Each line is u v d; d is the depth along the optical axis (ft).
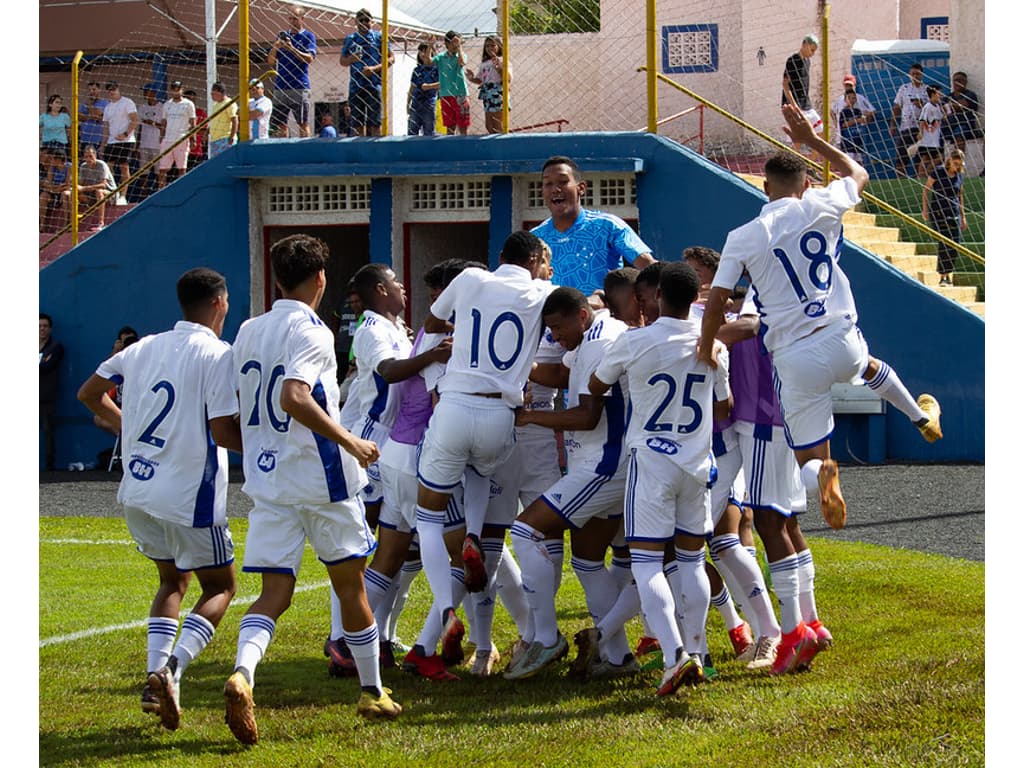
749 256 54.65
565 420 55.57
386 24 141.28
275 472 49.75
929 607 67.41
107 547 97.71
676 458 53.21
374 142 140.15
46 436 151.74
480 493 59.82
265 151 143.84
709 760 44.21
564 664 60.59
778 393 56.29
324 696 55.83
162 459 51.26
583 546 58.85
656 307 57.11
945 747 43.65
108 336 150.92
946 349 127.24
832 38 180.86
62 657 63.62
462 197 139.85
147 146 170.91
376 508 64.34
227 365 51.44
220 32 162.61
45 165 174.09
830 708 49.14
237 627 71.05
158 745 48.93
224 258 146.10
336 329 162.20
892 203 156.04
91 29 185.16
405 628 69.51
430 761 45.60
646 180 133.59
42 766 46.29
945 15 205.36
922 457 128.57
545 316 57.41
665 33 183.42
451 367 57.93
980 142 158.20
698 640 55.31
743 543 60.70
